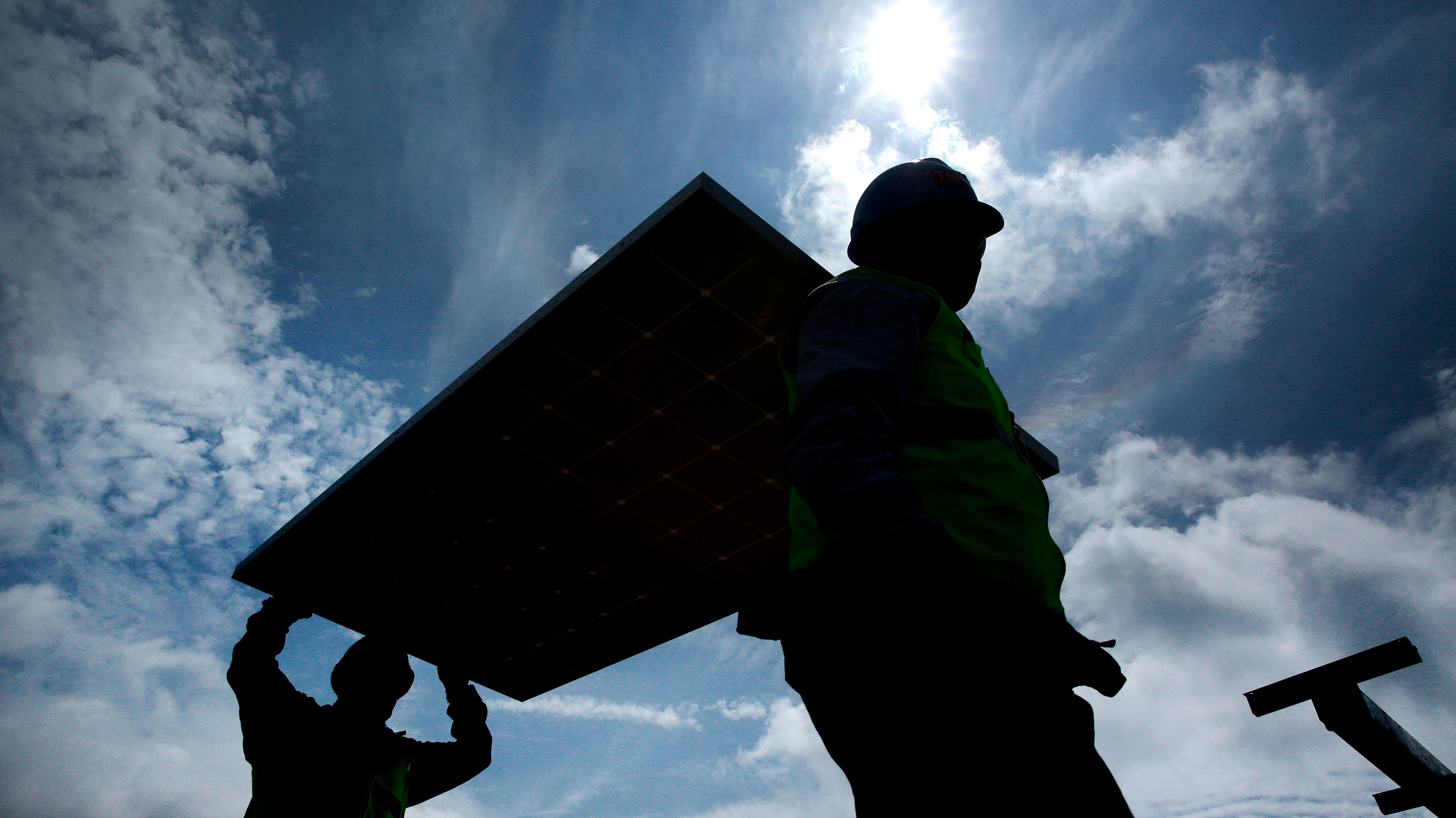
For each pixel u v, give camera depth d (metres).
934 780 1.35
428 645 5.23
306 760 3.37
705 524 4.38
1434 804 3.09
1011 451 1.76
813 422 1.47
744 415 3.72
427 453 3.85
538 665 5.57
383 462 3.86
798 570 1.68
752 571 4.74
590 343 3.36
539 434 3.79
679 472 4.04
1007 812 1.30
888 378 1.55
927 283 2.25
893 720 1.42
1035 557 1.59
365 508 4.12
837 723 1.51
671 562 4.66
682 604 5.01
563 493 4.15
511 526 4.33
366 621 4.91
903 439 1.68
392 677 3.71
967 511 1.58
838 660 1.53
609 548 4.53
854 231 2.38
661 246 2.96
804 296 3.14
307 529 4.19
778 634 1.73
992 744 1.35
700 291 3.14
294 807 3.24
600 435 3.81
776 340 3.33
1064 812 1.33
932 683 1.41
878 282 1.86
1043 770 1.35
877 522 1.25
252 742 3.47
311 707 3.63
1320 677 3.27
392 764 3.63
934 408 1.73
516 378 3.51
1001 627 1.44
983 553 1.52
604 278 3.07
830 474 1.35
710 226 2.90
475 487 4.06
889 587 1.22
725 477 4.08
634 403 3.64
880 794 1.40
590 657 5.50
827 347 1.68
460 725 4.45
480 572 4.64
